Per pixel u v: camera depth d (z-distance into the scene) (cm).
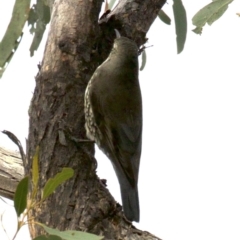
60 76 813
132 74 930
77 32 821
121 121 911
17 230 654
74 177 804
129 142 906
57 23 826
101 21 900
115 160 902
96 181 822
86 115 844
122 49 918
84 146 816
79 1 827
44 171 800
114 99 910
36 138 810
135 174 893
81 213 794
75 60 819
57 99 812
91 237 680
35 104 816
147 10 928
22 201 659
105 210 803
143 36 938
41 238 678
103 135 908
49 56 818
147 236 822
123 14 914
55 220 791
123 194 875
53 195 793
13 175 968
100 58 911
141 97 945
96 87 887
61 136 804
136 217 855
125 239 806
